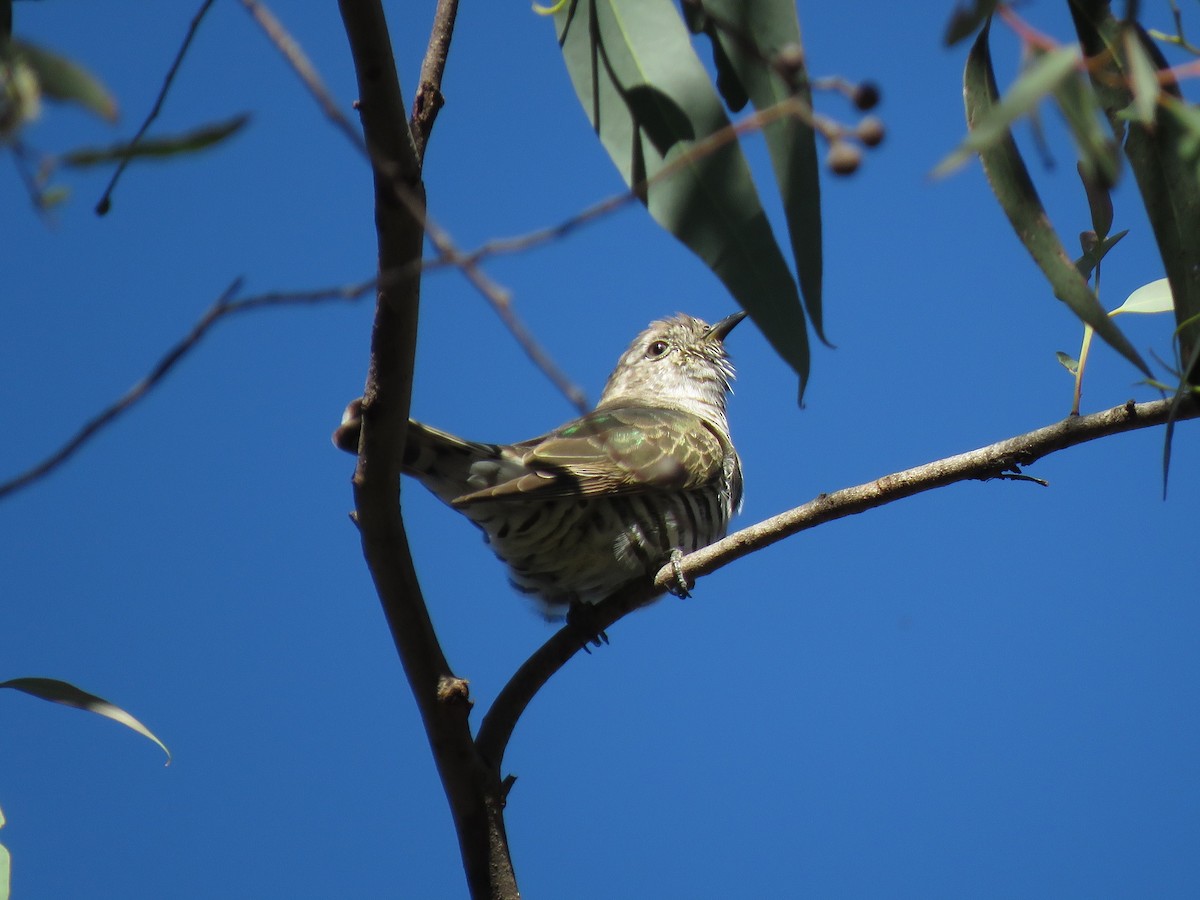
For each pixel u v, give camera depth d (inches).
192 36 227.3
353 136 200.7
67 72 183.0
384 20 278.2
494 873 365.7
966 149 190.9
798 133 294.0
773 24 307.0
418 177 291.4
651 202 312.2
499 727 386.9
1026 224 294.7
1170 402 319.3
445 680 356.2
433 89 315.9
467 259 200.2
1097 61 213.0
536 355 199.0
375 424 321.7
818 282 289.9
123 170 208.1
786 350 301.4
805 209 292.4
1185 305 294.5
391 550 341.7
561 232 200.4
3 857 318.0
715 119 314.3
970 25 223.3
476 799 369.4
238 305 205.3
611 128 322.3
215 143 208.4
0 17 264.4
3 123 182.1
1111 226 322.7
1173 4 265.7
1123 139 291.6
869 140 196.4
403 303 302.8
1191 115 238.4
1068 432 333.4
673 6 322.3
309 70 200.5
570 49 329.4
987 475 344.5
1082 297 290.8
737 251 306.5
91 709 327.0
